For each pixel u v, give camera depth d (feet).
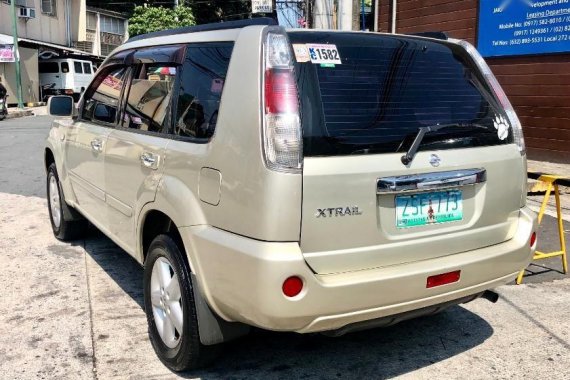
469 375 10.87
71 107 16.21
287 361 11.36
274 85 8.64
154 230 11.89
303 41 9.47
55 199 18.89
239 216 8.84
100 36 121.49
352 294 8.85
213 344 10.18
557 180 15.96
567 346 12.04
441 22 36.01
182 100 10.78
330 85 9.36
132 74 13.26
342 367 11.14
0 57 82.28
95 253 17.67
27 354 11.47
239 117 8.93
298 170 8.54
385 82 9.97
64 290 14.74
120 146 12.68
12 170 31.94
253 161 8.61
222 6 134.41
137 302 14.06
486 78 11.35
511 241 11.02
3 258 17.17
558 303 14.28
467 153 10.27
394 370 11.04
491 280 10.51
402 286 9.28
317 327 8.86
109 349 11.72
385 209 9.41
